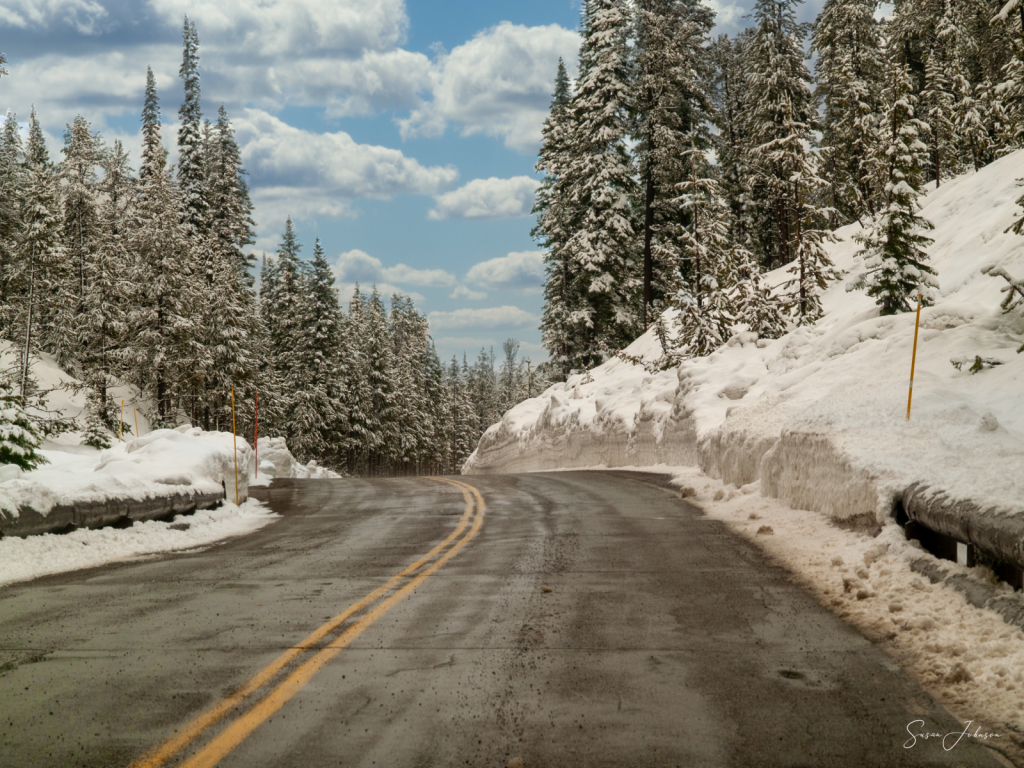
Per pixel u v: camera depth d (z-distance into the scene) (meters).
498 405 145.75
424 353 101.56
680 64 43.12
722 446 17.09
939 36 40.53
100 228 45.66
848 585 6.89
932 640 5.24
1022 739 3.71
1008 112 35.22
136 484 12.52
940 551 7.31
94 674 4.80
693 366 25.75
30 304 35.78
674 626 5.88
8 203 46.19
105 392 39.59
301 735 3.79
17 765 3.45
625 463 29.66
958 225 25.11
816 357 19.83
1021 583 5.62
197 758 3.52
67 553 9.86
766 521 11.27
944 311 15.66
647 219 44.44
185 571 8.87
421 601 6.87
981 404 11.39
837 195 40.41
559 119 53.47
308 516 15.60
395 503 17.31
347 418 65.25
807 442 11.70
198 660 5.09
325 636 5.68
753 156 41.28
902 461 9.16
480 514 14.17
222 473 17.11
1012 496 6.46
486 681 4.62
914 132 19.38
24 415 13.02
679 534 10.74
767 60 40.97
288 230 63.84
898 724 3.93
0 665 5.03
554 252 50.25
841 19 42.12
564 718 4.02
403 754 3.57
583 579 7.76
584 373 44.19
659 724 3.94
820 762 3.48
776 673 4.75
